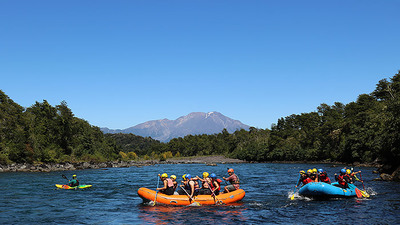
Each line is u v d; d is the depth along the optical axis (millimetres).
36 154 56656
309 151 84625
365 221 10258
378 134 46625
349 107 78562
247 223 10094
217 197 13523
